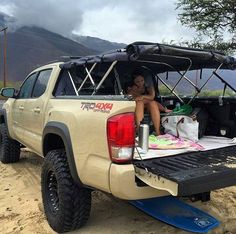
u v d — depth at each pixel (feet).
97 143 11.80
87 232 13.84
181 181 10.05
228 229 14.12
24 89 21.13
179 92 19.04
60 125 13.88
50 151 14.52
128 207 16.14
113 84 16.38
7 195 18.54
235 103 15.55
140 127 12.23
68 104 14.33
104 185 11.68
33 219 15.38
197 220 13.62
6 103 23.86
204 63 16.51
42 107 16.84
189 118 15.19
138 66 17.43
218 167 11.34
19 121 20.89
